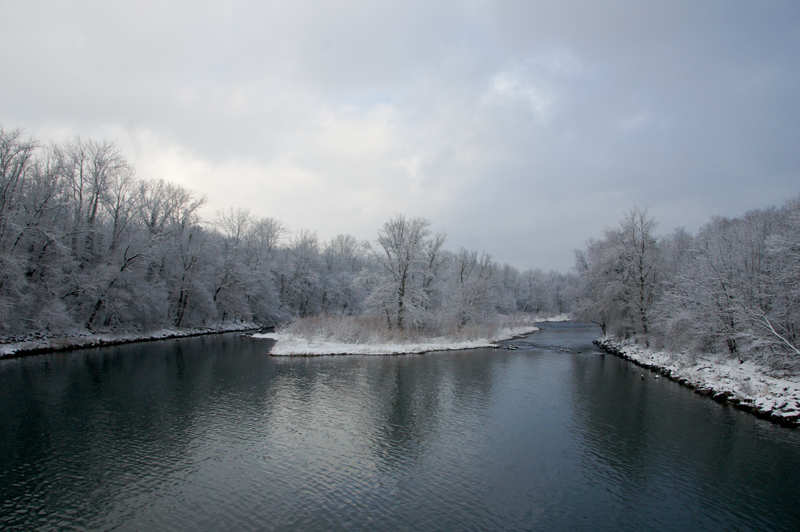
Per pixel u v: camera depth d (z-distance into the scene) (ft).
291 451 48.16
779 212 104.42
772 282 82.02
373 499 37.65
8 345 100.58
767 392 66.95
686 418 61.16
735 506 37.22
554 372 95.25
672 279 122.31
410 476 42.37
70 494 37.50
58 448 47.42
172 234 167.63
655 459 47.01
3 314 96.58
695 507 37.01
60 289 116.16
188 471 42.57
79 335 121.90
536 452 48.75
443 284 169.37
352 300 264.93
